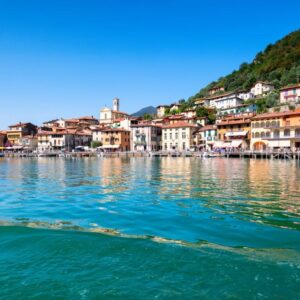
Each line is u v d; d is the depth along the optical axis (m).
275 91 134.88
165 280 8.21
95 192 23.81
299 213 15.66
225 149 104.00
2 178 36.69
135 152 116.00
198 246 10.59
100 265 9.05
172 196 21.33
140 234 12.00
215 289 7.78
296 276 8.42
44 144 151.62
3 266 8.96
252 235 11.90
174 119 139.62
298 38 184.38
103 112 178.75
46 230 12.38
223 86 186.00
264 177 34.06
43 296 7.47
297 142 88.62
